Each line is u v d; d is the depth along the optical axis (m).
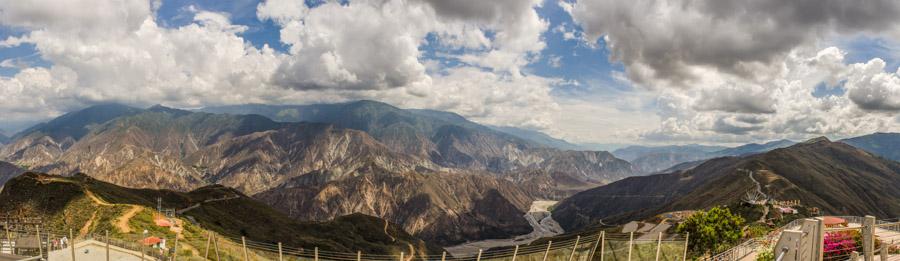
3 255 71.50
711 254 51.38
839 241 25.59
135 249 81.94
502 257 71.19
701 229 54.38
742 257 37.53
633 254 56.25
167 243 90.56
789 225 56.78
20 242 85.25
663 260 54.09
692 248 55.44
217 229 168.62
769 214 124.81
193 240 103.94
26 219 125.69
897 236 36.00
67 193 139.88
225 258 92.50
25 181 145.75
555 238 196.25
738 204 138.50
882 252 21.39
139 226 113.38
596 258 57.84
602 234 52.47
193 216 176.75
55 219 125.94
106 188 176.38
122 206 128.25
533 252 67.69
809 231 17.81
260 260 102.62
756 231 58.94
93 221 121.31
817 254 17.58
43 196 138.12
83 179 174.62
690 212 153.75
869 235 20.73
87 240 83.62
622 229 139.62
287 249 148.50
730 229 54.81
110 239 89.00
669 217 151.25
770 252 28.72
